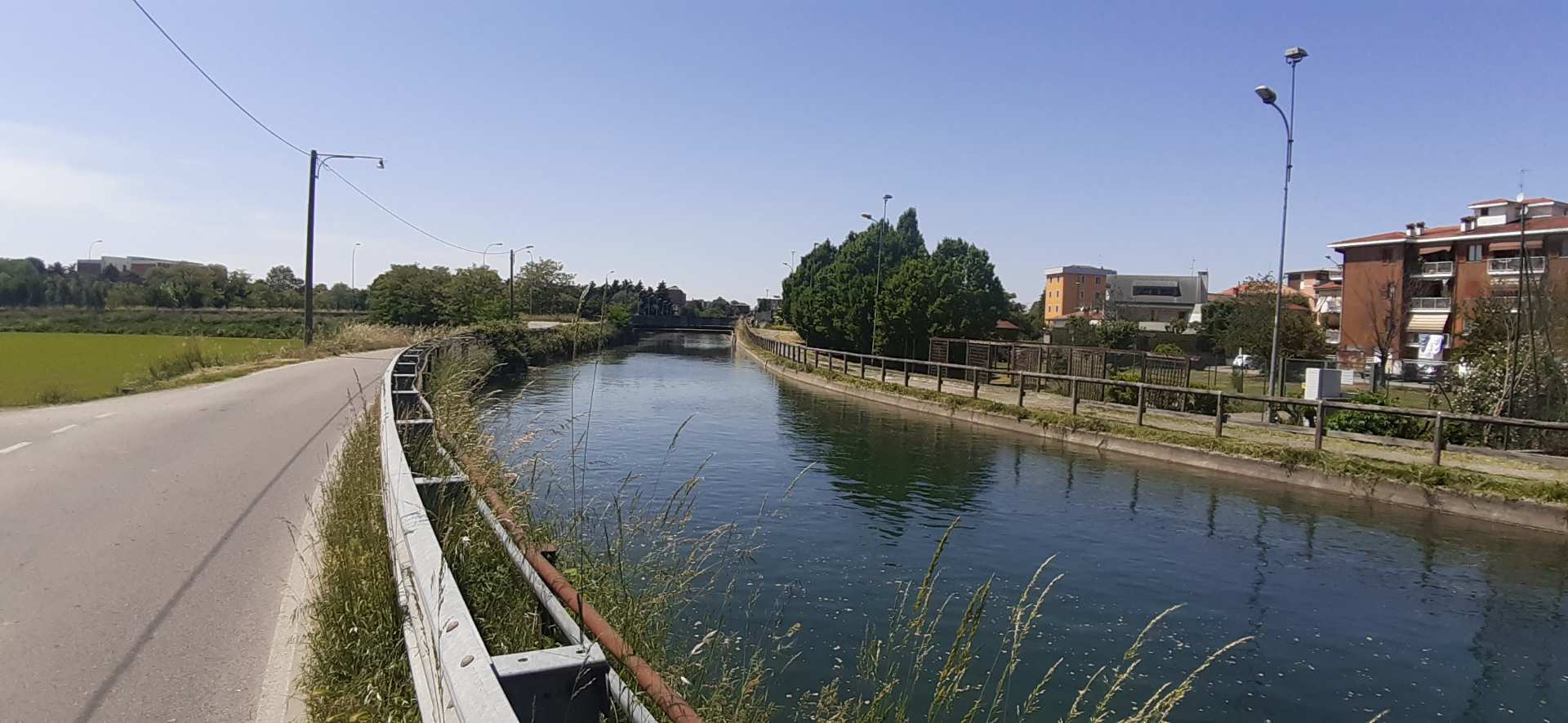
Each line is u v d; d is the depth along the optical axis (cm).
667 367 4359
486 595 412
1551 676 706
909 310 4209
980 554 1008
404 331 3659
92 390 1570
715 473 1427
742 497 1259
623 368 4153
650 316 8719
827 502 1247
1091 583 912
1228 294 8262
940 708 603
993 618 802
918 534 1085
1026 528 1132
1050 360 2712
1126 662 718
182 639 405
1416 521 1189
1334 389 1917
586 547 557
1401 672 713
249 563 527
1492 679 702
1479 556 1027
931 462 1603
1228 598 877
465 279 5162
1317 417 1462
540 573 360
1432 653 751
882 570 930
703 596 746
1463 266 4297
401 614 354
